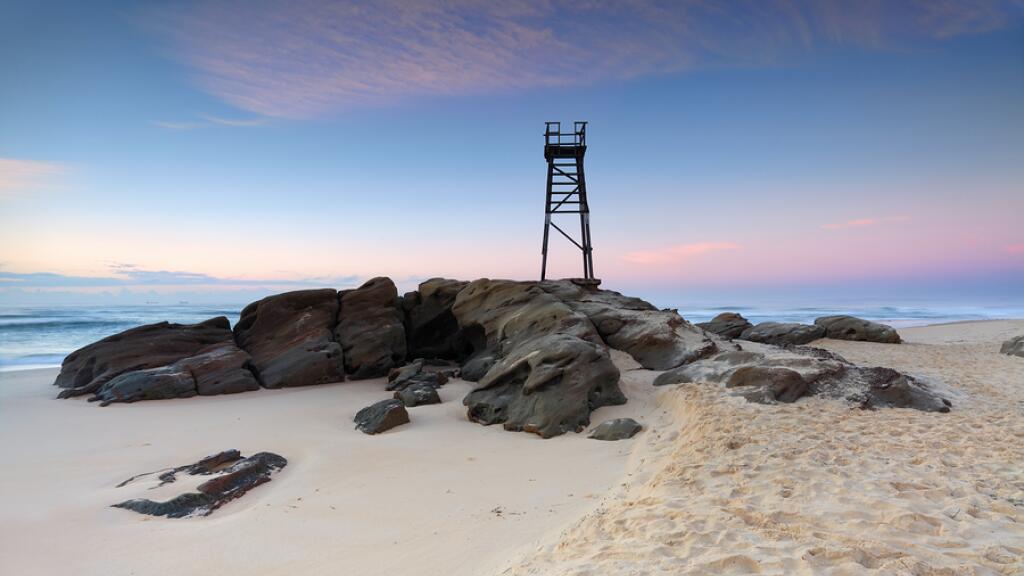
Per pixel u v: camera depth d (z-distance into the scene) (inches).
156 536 280.1
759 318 2346.2
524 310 700.0
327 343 722.8
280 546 265.7
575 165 1013.8
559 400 476.4
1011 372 642.2
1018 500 228.5
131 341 727.7
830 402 456.4
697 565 178.1
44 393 658.8
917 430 360.8
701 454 318.3
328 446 428.5
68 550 266.4
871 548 181.2
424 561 240.2
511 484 339.6
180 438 460.8
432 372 684.7
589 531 229.5
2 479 366.6
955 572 164.2
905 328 1577.3
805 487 252.2
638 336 670.5
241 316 815.1
